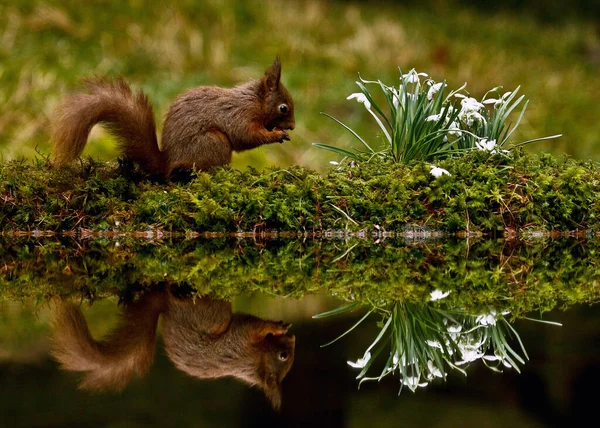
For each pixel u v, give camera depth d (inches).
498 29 1243.8
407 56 1025.5
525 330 228.4
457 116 457.1
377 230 415.8
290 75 932.0
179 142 428.1
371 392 178.9
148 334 223.9
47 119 770.2
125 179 431.5
